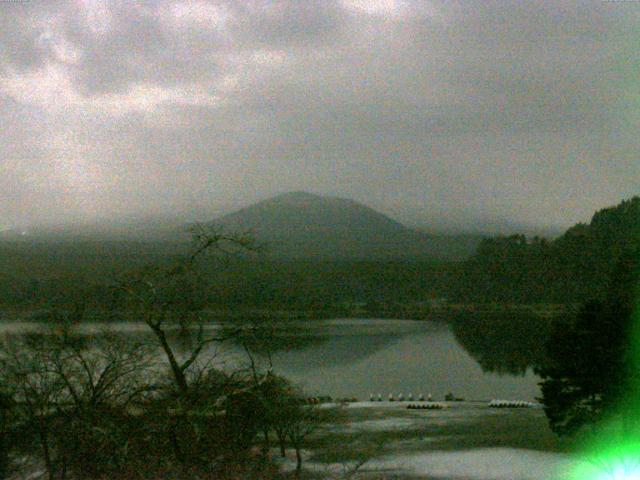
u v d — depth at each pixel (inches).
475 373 5438.0
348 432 2476.6
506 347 7347.4
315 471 1790.1
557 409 2160.4
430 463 1950.1
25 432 1349.7
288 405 1720.0
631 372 2020.2
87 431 1253.7
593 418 2121.1
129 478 1211.2
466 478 1768.0
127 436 1257.4
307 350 6948.8
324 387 4640.8
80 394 1407.5
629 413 2052.2
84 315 1617.9
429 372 5502.0
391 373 5403.5
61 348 1380.4
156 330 1337.4
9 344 1398.9
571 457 2059.5
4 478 1326.3
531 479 1791.3
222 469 1350.9
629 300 3666.3
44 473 1311.5
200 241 1350.9
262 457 1609.3
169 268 1362.0
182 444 1309.1
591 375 2078.0
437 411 3253.0
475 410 3294.8
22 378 1332.4
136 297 1353.3
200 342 1391.5
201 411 1298.0
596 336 2076.8
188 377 1455.5
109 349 1441.9
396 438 2374.5
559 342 2150.6
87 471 1267.2
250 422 1485.0
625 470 1860.2
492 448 2196.1
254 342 1557.6
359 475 1792.6
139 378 1454.2
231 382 1416.1
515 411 3230.8
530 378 5167.3
